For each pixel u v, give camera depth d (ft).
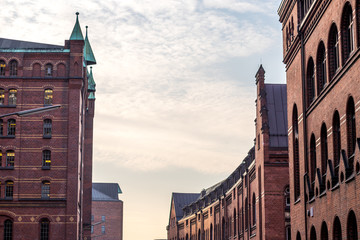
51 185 199.41
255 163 183.93
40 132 201.67
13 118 201.77
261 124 174.60
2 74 203.72
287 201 169.58
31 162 200.23
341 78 93.20
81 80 204.03
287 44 132.98
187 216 351.67
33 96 203.00
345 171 90.02
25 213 197.16
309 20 112.57
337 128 98.48
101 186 498.69
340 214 93.25
